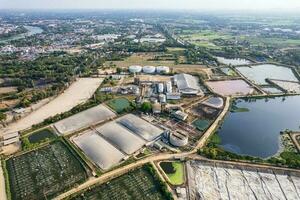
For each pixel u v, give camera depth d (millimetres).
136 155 118750
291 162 111750
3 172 107250
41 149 124062
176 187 99688
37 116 157250
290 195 97438
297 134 139625
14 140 130500
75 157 117938
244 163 113188
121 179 104312
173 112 155875
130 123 144750
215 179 104688
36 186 101000
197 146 125875
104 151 120500
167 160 115500
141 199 95312
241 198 95500
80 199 94688
